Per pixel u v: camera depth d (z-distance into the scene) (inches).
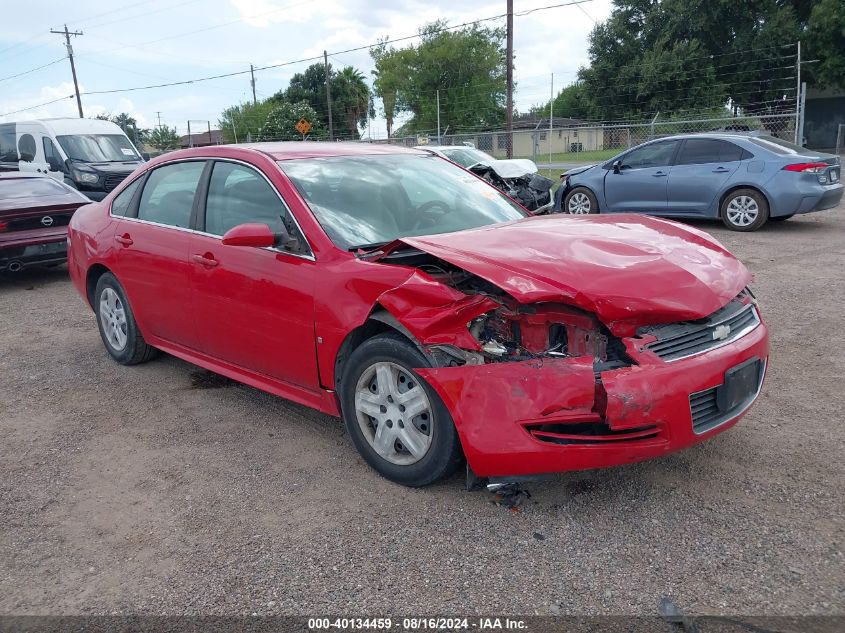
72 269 222.4
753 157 405.1
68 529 122.3
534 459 110.6
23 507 130.3
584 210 481.4
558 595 99.2
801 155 396.8
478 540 113.1
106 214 205.5
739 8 1715.1
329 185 156.2
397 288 120.5
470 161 533.3
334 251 137.6
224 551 113.6
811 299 255.1
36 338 247.9
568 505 122.2
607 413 107.3
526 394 109.5
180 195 179.0
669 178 434.9
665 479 129.6
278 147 170.7
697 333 118.6
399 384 127.1
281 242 144.5
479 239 132.4
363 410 132.9
